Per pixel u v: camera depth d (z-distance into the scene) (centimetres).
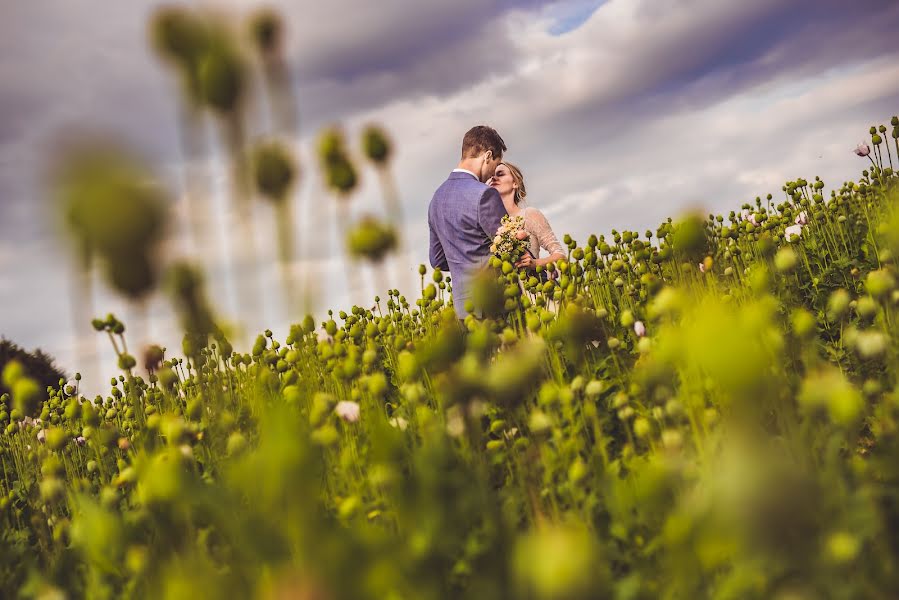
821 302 378
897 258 298
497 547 178
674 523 140
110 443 351
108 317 292
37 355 962
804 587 128
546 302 388
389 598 126
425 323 449
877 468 180
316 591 108
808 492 114
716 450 173
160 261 79
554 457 218
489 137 523
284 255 96
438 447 211
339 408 252
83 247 77
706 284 363
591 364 321
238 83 87
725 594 130
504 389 213
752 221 544
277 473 123
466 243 489
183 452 259
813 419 174
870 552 150
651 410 238
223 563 186
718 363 107
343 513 187
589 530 186
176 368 420
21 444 424
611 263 454
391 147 159
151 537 196
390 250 151
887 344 227
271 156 95
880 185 528
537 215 556
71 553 241
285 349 404
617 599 156
